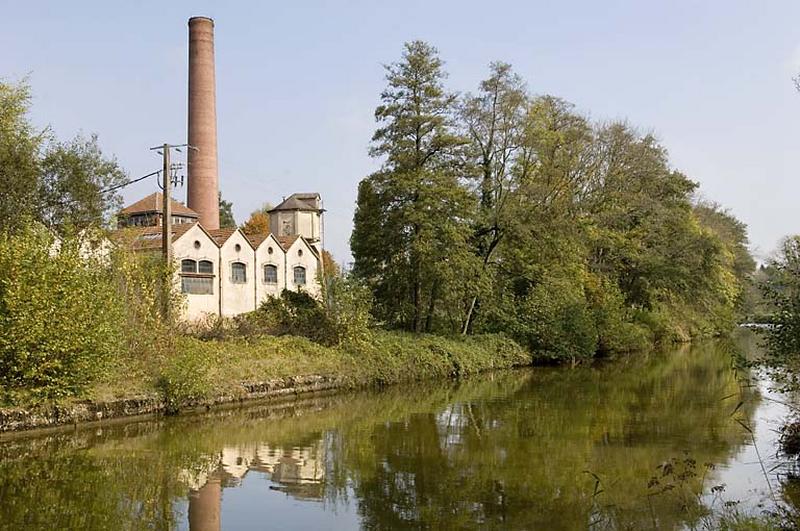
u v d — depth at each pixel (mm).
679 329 50312
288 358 24781
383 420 19062
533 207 35719
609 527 9734
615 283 43969
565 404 22141
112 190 24547
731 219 68625
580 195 44438
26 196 21453
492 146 36594
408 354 29016
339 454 14594
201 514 10406
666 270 45906
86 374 16984
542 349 36906
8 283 15695
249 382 21766
